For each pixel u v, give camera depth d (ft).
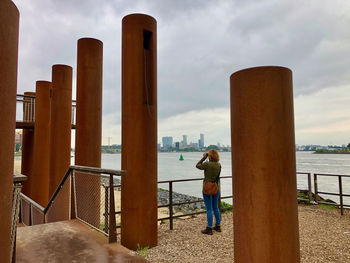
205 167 17.62
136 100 15.97
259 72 8.50
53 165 28.09
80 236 12.25
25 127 36.52
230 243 15.55
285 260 8.15
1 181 5.24
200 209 42.09
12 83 5.59
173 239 16.62
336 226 18.83
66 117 28.99
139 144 15.79
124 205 15.85
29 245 11.06
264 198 8.23
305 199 26.37
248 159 8.57
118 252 10.33
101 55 24.13
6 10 5.37
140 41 16.25
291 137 8.68
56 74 28.96
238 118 8.96
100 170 12.17
